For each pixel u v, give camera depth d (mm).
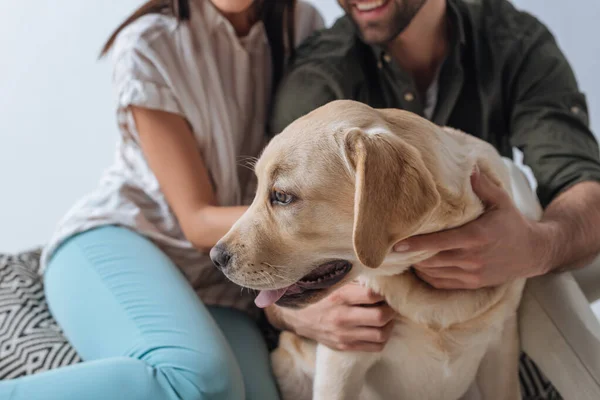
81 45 2576
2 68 2564
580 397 1471
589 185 1594
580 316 1497
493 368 1548
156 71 1739
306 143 1220
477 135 1883
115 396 1329
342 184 1188
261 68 1977
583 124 1760
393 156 1109
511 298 1450
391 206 1091
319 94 1847
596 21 2602
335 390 1441
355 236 1070
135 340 1481
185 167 1726
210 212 1681
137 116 1732
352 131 1137
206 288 1862
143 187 1831
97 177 2697
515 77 1844
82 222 1788
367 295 1383
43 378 1349
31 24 2545
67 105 2621
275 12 1969
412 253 1270
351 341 1401
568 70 1860
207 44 1835
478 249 1288
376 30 1795
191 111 1758
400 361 1457
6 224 2689
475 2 1941
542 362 1552
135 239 1751
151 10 1879
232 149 1829
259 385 1611
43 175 2670
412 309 1368
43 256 1871
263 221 1264
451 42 1852
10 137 2621
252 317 1924
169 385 1371
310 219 1212
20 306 1823
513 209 1324
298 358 1672
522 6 2701
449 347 1400
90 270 1669
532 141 1735
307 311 1463
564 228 1482
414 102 1875
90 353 1566
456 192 1221
